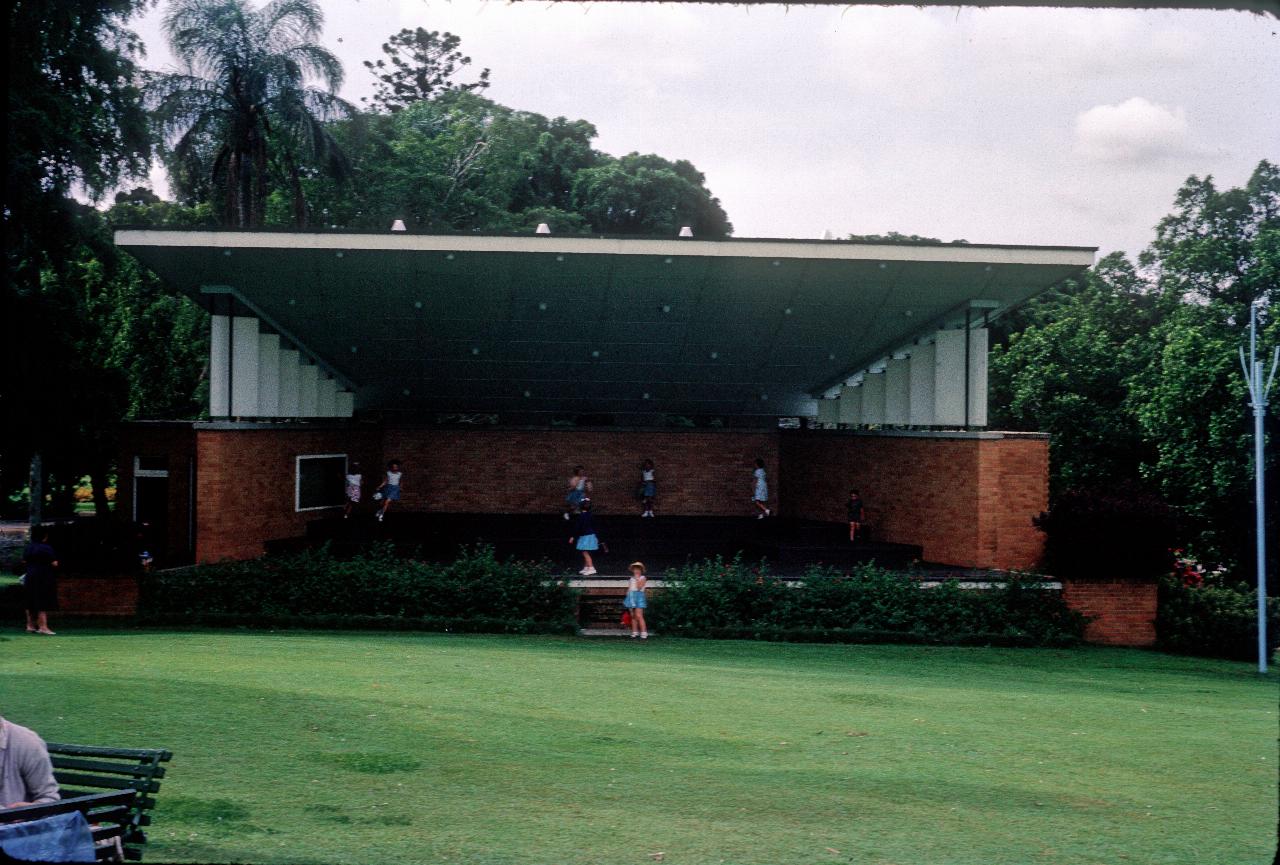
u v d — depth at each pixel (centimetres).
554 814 937
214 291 2588
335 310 2708
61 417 2747
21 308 2511
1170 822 1015
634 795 1009
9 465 2911
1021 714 1520
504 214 5066
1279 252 3956
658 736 1259
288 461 2839
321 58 3806
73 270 2958
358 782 1002
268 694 1352
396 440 3472
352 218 4700
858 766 1166
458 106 5500
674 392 3200
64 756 779
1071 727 1445
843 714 1448
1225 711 1653
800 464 3334
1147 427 3872
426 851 817
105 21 2752
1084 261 2525
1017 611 2369
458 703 1379
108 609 2244
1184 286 4278
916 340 2881
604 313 2756
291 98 3750
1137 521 2381
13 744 575
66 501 5078
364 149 4472
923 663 2028
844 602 2338
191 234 2419
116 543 2261
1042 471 2605
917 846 899
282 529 2808
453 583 2311
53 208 2539
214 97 3744
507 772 1064
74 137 2569
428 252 2486
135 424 2973
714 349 2934
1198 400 3691
